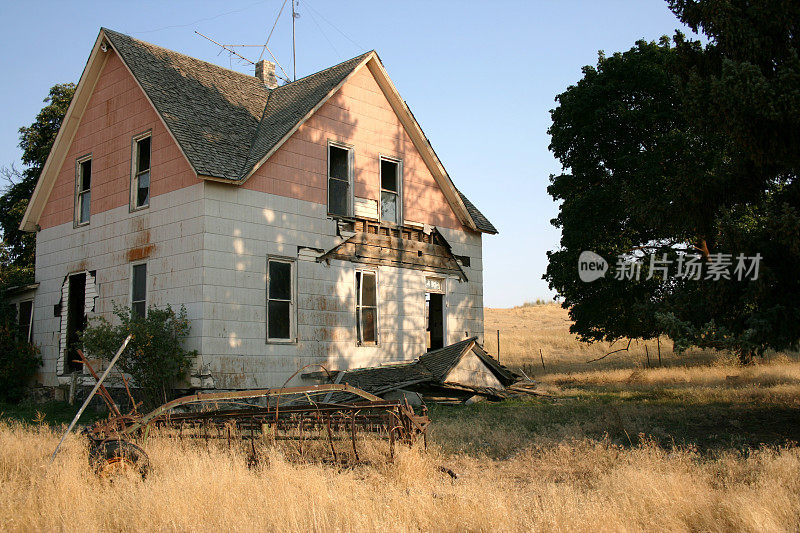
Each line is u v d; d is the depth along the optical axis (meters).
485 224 24.03
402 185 21.28
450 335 22.16
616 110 27.14
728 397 16.55
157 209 17.14
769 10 12.29
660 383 23.00
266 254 17.11
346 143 19.66
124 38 19.14
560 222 30.67
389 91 20.94
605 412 14.02
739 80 11.48
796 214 12.03
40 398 20.28
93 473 8.23
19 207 30.52
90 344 15.53
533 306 80.88
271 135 17.95
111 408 9.88
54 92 32.03
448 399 17.83
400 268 20.83
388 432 9.41
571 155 29.59
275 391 10.22
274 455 8.98
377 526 6.13
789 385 18.83
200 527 6.23
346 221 19.39
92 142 19.81
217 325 15.75
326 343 18.33
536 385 21.86
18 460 9.33
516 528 6.21
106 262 18.56
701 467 8.47
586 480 8.45
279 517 6.38
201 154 16.22
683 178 13.91
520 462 9.91
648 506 6.78
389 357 20.08
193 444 9.91
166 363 15.22
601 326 29.03
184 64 20.19
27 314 21.62
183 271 16.11
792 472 7.77
